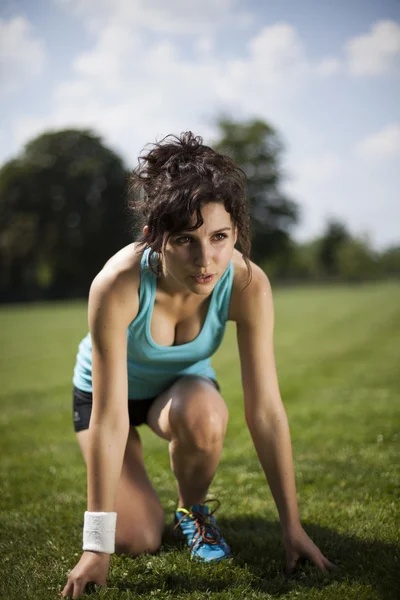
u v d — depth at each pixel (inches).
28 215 2356.1
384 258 3629.4
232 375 384.5
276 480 103.2
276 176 2706.7
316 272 3415.4
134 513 108.7
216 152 87.6
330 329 692.7
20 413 282.7
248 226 90.7
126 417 97.6
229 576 99.6
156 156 89.3
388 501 132.7
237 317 103.1
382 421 219.6
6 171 2372.0
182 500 116.3
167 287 99.0
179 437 107.0
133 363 109.3
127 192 93.9
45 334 787.4
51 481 162.7
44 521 128.4
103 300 95.8
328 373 365.7
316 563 99.3
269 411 102.5
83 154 2395.4
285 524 102.7
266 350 103.1
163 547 111.5
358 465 164.1
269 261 2780.5
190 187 82.0
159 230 84.4
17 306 1908.2
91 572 94.0
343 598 89.4
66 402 309.4
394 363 391.9
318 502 133.9
